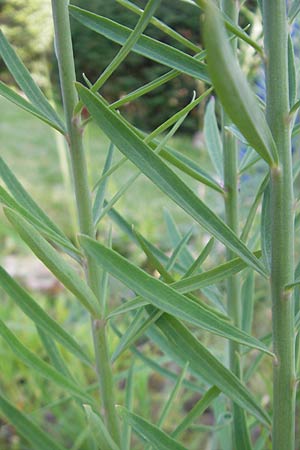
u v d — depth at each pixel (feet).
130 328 0.84
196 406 0.85
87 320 2.21
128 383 1.06
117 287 2.00
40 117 0.78
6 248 3.30
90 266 0.82
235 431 0.87
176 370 2.23
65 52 0.76
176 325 0.79
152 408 2.05
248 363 1.90
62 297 2.64
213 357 0.78
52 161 5.03
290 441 0.77
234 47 0.88
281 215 0.70
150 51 0.74
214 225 0.71
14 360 2.09
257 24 1.16
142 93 0.72
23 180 4.67
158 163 0.69
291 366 0.75
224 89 0.54
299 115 1.20
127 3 0.71
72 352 0.85
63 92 0.77
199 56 0.75
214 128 1.06
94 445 1.08
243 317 1.08
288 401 0.76
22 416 0.88
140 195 3.66
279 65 0.66
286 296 0.72
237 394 0.78
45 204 4.14
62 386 0.83
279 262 0.71
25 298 0.83
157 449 0.79
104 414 0.86
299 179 1.52
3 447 1.87
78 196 0.80
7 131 5.68
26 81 0.80
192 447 1.76
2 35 0.79
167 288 0.73
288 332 0.74
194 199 0.70
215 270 0.77
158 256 1.04
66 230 3.73
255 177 1.67
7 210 0.73
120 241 2.82
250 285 1.08
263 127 0.62
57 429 1.82
